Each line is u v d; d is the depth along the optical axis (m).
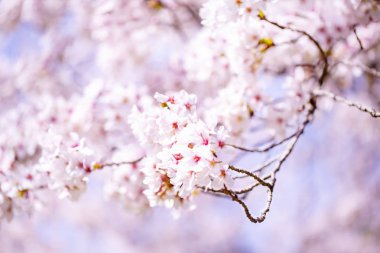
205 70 3.69
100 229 10.99
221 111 3.36
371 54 4.43
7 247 9.80
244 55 3.31
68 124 3.91
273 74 3.91
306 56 3.74
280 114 3.42
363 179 8.81
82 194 3.13
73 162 2.98
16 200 3.32
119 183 3.42
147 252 11.20
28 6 6.33
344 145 8.60
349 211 8.98
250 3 2.77
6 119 4.32
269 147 2.92
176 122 2.38
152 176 2.59
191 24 5.50
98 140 3.86
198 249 11.34
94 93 3.86
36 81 6.36
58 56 6.55
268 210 2.33
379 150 8.41
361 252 9.18
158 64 5.42
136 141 3.81
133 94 3.83
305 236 9.83
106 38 5.18
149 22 5.18
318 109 4.01
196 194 2.86
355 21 3.51
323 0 3.60
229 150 3.32
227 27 3.24
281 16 3.47
